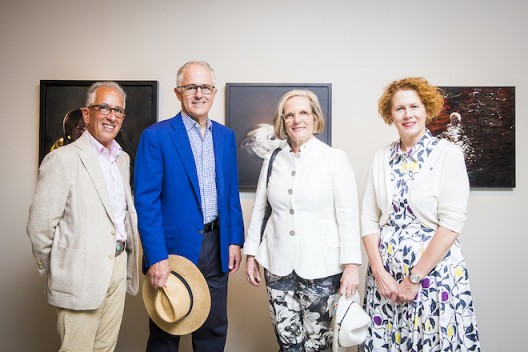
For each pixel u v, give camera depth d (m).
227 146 1.84
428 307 1.49
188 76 1.67
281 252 1.62
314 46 2.33
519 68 2.33
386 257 1.60
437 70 2.32
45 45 2.35
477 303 2.33
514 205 2.33
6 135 2.35
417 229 1.55
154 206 1.65
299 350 1.68
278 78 2.33
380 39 2.33
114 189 1.66
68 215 1.49
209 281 1.79
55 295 1.47
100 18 2.34
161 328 1.71
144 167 1.66
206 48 2.33
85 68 2.34
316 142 1.69
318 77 2.33
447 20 2.33
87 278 1.48
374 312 1.64
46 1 2.34
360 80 2.33
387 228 1.64
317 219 1.63
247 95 2.31
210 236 1.77
